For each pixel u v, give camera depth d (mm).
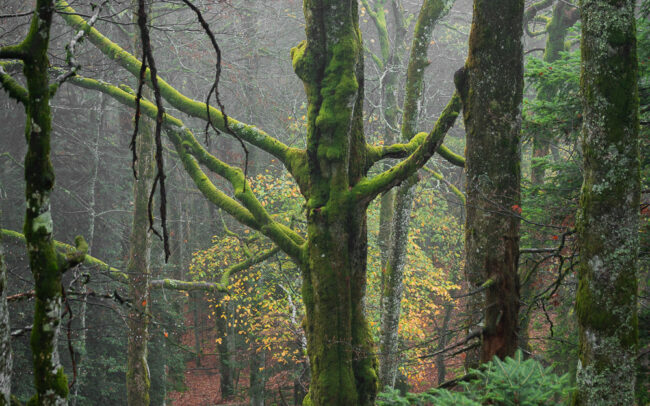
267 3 22797
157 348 17078
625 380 4117
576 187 8000
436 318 19516
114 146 18359
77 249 3562
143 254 12047
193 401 20266
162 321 17188
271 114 20531
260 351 16672
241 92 19516
